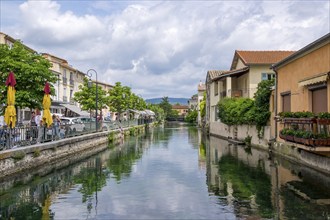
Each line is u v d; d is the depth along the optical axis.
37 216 9.24
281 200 10.57
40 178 14.42
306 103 18.00
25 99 22.08
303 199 10.65
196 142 33.31
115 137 36.75
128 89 62.00
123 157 21.56
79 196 11.34
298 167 16.77
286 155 20.11
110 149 26.91
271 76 35.12
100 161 19.73
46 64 23.42
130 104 63.22
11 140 15.15
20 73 22.05
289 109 20.92
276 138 22.48
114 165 18.12
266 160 19.44
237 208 9.77
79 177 14.66
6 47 23.20
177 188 12.42
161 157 21.34
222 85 43.81
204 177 14.47
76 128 25.75
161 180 13.89
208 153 23.41
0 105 26.94
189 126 84.44
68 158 21.05
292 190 11.86
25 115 37.94
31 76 22.08
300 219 8.72
